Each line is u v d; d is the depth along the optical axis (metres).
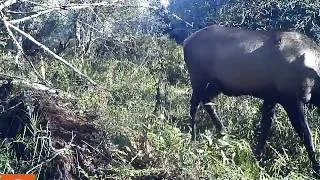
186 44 5.81
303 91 5.19
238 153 4.79
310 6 7.38
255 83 5.36
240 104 6.05
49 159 4.17
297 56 5.20
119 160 4.44
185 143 4.73
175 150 4.56
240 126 5.71
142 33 9.20
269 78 5.28
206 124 5.92
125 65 7.93
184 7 9.77
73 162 4.28
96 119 4.92
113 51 8.58
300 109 5.20
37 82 5.07
